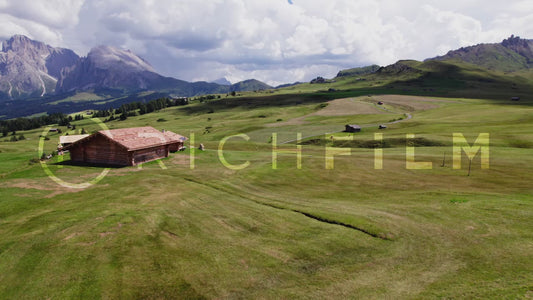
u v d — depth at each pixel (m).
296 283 11.30
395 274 11.62
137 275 11.82
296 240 15.14
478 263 11.95
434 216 17.55
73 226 16.36
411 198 21.91
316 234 15.84
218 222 17.72
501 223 15.77
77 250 13.65
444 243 14.09
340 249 14.05
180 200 22.31
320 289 10.84
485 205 18.77
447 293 9.96
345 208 20.02
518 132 61.28
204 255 13.52
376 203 21.08
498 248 13.10
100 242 14.45
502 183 26.17
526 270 10.98
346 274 11.79
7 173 31.20
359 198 22.83
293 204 21.42
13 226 16.66
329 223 17.52
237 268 12.45
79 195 23.55
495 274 10.93
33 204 21.03
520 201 19.47
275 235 15.80
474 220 16.47
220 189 25.97
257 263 12.84
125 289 10.96
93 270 12.09
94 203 21.30
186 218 18.27
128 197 22.98
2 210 19.45
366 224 16.73
